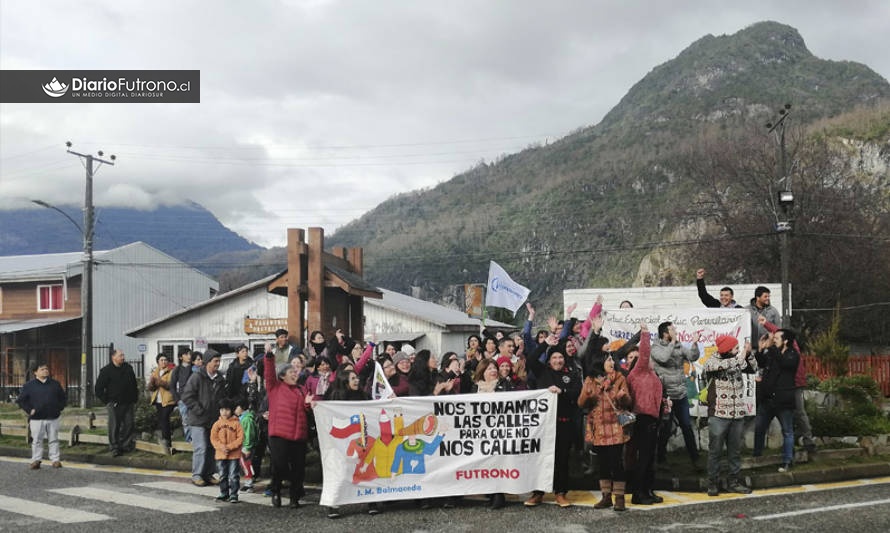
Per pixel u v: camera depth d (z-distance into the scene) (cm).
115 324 4350
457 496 1080
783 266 2675
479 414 1020
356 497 987
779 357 1132
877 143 6456
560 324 1210
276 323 3731
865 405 1484
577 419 1129
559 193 12019
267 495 1134
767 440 1226
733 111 14075
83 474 1355
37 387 1445
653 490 1038
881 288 3991
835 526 834
